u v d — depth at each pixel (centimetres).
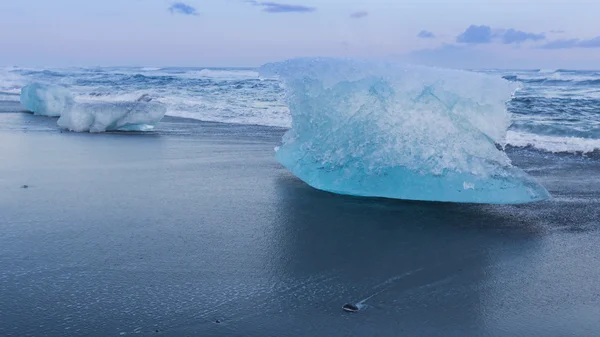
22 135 948
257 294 298
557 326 265
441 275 328
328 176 529
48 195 518
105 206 481
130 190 543
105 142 871
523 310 282
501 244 387
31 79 2780
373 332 257
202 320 267
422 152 488
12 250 366
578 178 621
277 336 252
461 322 269
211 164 684
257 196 523
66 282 312
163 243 383
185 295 296
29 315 270
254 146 828
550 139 911
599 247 381
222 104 1533
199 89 2022
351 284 313
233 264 343
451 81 481
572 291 306
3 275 322
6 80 2741
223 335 252
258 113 1327
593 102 1403
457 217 455
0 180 583
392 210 475
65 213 457
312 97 549
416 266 342
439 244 386
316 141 550
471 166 475
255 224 431
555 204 502
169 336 250
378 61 532
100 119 1006
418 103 490
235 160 712
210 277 322
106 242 384
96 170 642
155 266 338
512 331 260
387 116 502
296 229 419
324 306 285
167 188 553
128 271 330
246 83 2239
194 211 468
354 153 516
